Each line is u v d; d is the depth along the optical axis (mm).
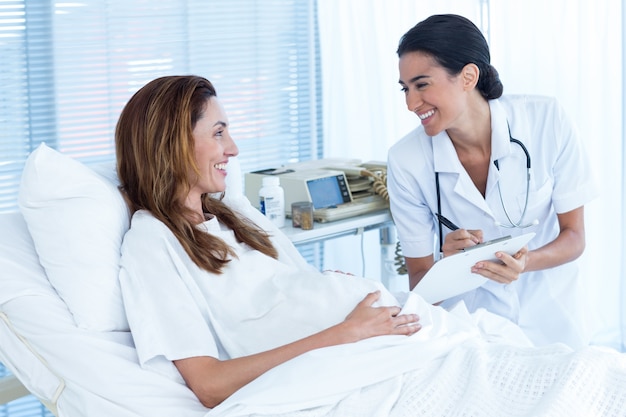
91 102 3359
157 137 1818
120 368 1695
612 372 1598
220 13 3676
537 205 2307
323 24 3904
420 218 2414
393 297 1934
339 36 3859
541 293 2357
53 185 1763
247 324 1835
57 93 3275
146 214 1851
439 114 2145
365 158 3928
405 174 2352
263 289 1886
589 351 1623
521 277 2365
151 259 1752
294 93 3953
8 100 3166
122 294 1769
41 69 3227
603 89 3248
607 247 3316
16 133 3199
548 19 3322
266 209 2662
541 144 2287
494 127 2213
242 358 1671
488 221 2314
